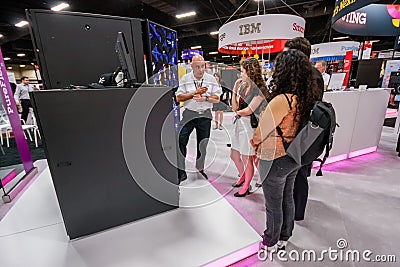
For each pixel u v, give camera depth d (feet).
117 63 5.49
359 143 11.25
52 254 4.47
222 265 4.62
